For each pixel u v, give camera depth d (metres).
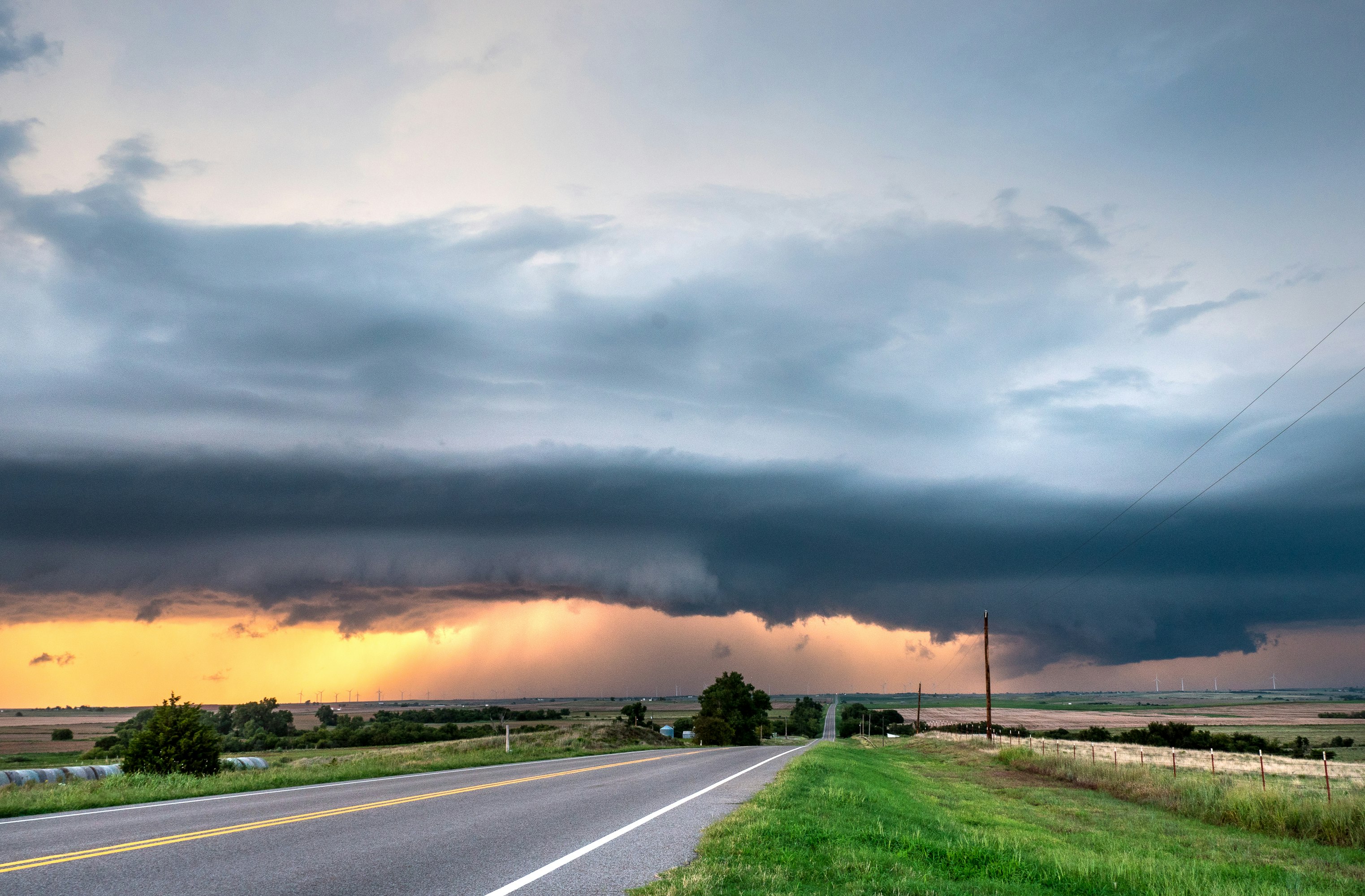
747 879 8.80
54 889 7.86
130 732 102.50
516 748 43.88
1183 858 17.94
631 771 26.09
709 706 114.62
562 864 9.44
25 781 23.16
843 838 12.23
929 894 9.08
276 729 138.38
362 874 8.68
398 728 132.75
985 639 69.50
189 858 9.52
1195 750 95.44
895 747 79.31
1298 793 26.31
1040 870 11.89
